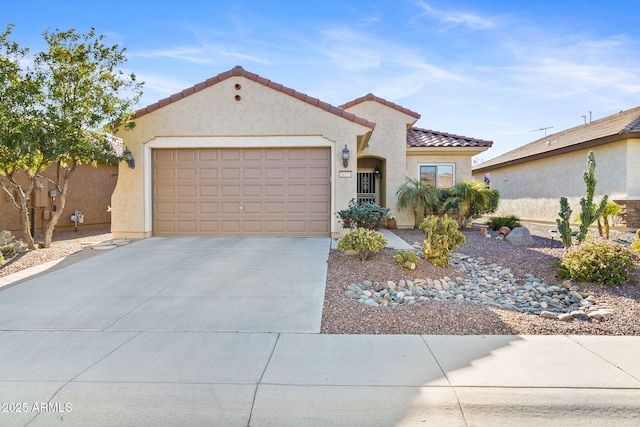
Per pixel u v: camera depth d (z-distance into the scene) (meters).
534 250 10.73
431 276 8.10
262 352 4.59
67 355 4.53
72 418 3.39
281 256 9.58
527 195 20.84
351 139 12.02
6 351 4.65
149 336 5.11
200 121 12.20
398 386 3.77
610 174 14.76
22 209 10.80
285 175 12.27
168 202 12.50
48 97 9.98
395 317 5.72
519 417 3.37
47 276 8.17
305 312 6.00
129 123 11.34
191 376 3.99
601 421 3.32
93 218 17.70
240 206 12.36
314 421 3.33
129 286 7.42
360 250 8.69
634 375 3.96
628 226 13.80
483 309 6.13
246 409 3.47
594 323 5.56
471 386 3.76
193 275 8.08
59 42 10.14
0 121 8.95
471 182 15.02
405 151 15.91
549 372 4.03
